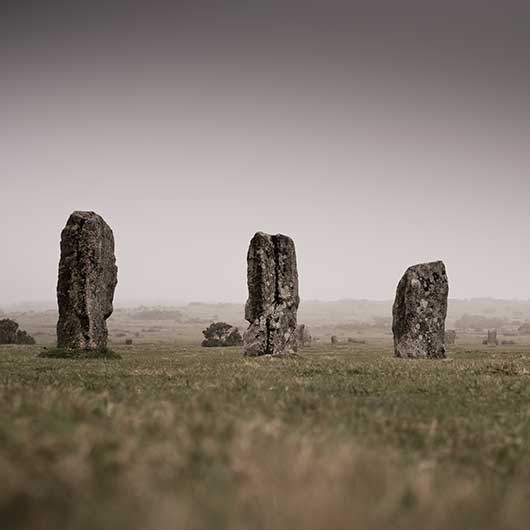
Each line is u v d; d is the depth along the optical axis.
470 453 14.94
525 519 9.82
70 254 56.00
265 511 9.12
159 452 11.87
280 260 63.84
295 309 64.19
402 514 9.53
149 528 8.43
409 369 41.22
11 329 116.12
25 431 12.98
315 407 20.00
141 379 32.62
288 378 34.16
